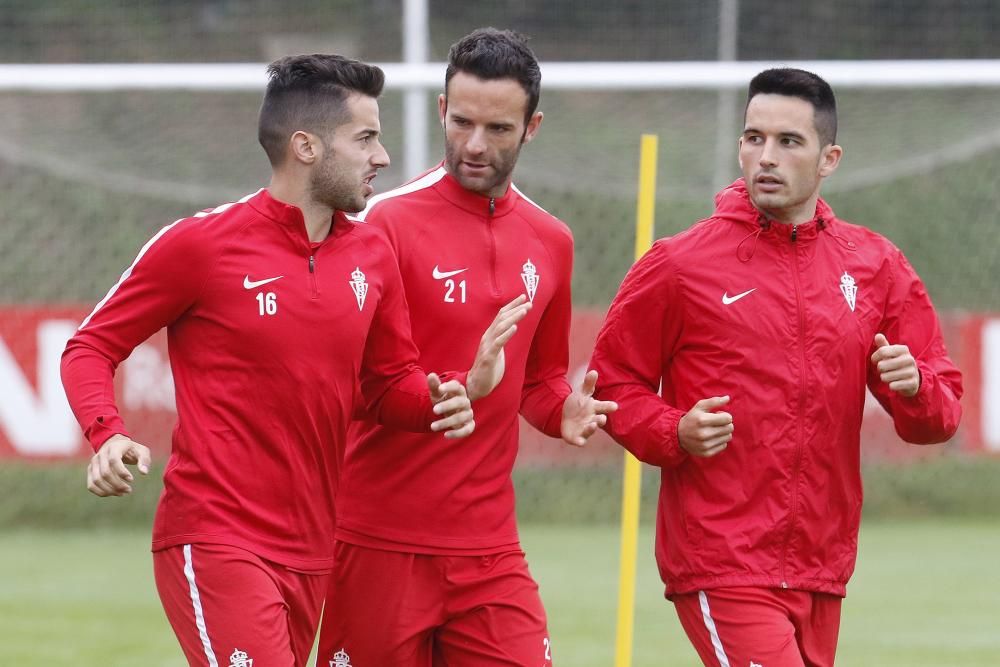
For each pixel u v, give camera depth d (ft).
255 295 44.37
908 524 124.67
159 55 160.97
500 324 45.62
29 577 98.48
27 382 110.42
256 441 44.55
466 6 146.72
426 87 99.81
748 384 47.21
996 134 122.31
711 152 129.18
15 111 135.54
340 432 46.24
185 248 44.09
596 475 122.01
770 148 46.75
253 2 161.27
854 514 48.80
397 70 99.50
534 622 50.21
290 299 44.62
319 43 158.20
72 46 160.97
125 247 138.41
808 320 47.50
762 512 47.06
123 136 135.64
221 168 135.64
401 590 49.65
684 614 48.44
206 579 43.78
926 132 123.34
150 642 79.30
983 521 126.31
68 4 161.58
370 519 49.85
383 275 47.14
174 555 44.52
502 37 48.49
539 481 122.31
